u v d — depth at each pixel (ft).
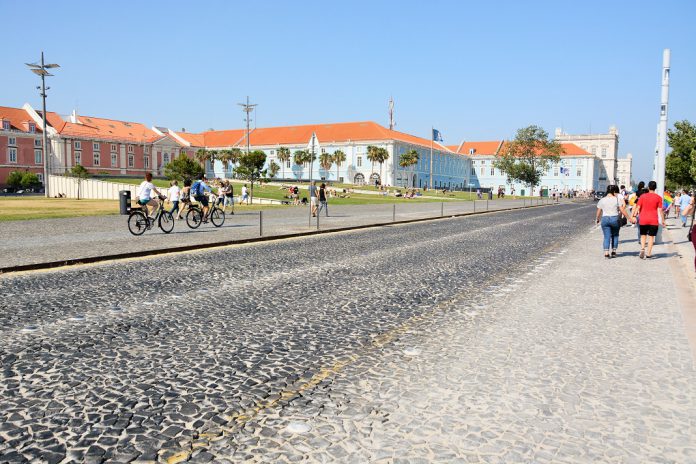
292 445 11.07
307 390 14.03
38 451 10.66
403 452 10.84
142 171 342.64
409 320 21.59
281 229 64.54
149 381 14.49
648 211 42.34
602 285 30.32
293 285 28.89
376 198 205.05
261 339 18.61
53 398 13.24
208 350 17.29
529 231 70.18
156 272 32.86
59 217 80.23
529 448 11.12
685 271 36.14
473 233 65.46
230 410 12.73
